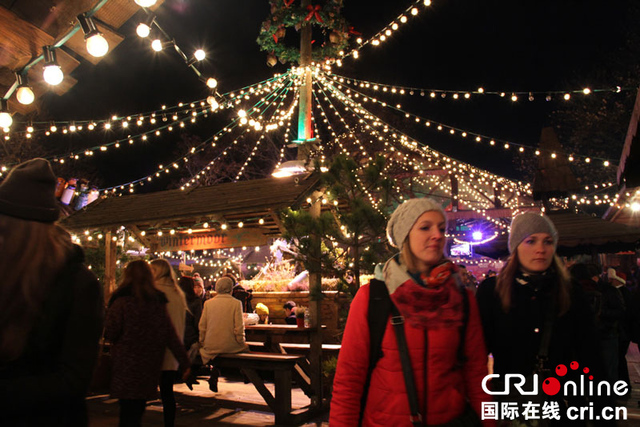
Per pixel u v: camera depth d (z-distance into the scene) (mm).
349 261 5988
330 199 5930
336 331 8664
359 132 23594
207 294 10406
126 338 3965
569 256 12008
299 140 8773
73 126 8570
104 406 6328
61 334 1543
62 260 1583
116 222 7324
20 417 1395
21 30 2965
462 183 27734
